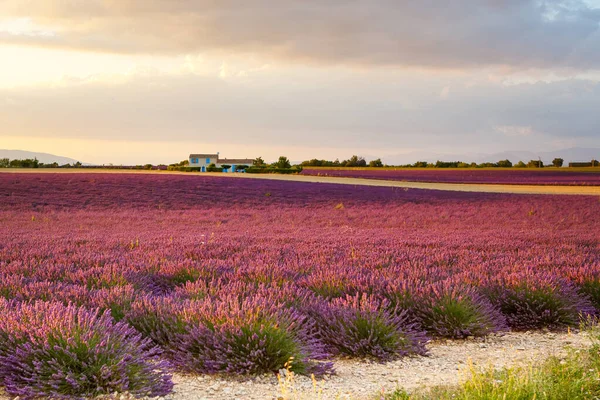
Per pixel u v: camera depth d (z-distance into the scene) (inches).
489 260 532.7
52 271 427.8
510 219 1298.0
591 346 285.3
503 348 293.3
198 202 1654.8
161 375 218.7
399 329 282.5
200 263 465.4
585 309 359.3
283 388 190.1
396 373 242.2
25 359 204.4
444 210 1521.9
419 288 343.9
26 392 193.3
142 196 1724.9
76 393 195.0
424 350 276.2
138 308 285.1
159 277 424.2
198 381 225.1
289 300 310.8
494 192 2145.7
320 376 235.0
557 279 384.2
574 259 512.1
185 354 244.4
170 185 2000.5
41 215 1296.8
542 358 262.8
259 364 233.6
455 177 3297.2
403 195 1939.0
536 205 1624.0
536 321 339.6
